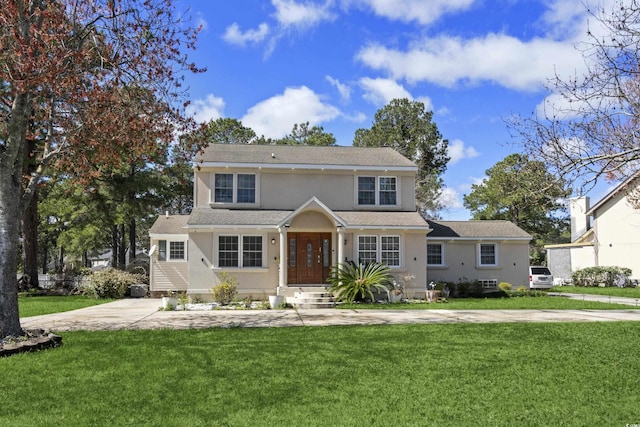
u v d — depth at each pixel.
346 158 25.30
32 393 7.42
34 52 10.51
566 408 6.80
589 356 9.81
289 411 6.61
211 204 23.36
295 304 19.83
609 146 8.64
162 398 7.17
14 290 11.24
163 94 13.56
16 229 11.45
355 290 20.72
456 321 14.80
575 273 35.19
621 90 8.39
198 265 21.64
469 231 27.06
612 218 34.19
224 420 6.29
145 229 55.53
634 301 22.52
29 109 11.75
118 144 13.57
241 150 25.36
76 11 12.14
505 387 7.73
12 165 11.33
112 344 10.94
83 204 33.81
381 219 23.27
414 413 6.56
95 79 12.41
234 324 14.26
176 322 14.80
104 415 6.49
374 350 10.29
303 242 22.83
